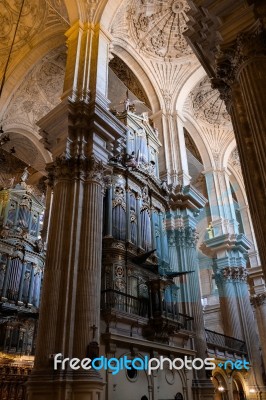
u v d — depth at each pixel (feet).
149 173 44.21
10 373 40.78
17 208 54.90
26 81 52.44
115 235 35.22
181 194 47.57
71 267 27.58
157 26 54.13
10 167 64.44
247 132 20.62
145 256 35.27
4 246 49.44
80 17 42.70
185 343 37.88
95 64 38.99
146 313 34.40
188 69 57.98
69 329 25.22
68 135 33.24
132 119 46.96
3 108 49.06
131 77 57.11
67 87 37.40
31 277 51.19
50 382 23.17
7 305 46.06
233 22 22.81
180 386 34.68
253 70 20.52
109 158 36.50
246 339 52.42
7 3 49.32
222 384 44.55
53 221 29.63
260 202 17.95
